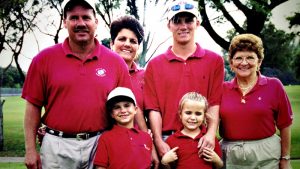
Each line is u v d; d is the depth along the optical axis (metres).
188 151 3.73
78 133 3.56
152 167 3.80
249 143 3.84
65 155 3.55
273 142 3.87
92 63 3.63
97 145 3.62
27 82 3.67
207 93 3.96
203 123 3.88
